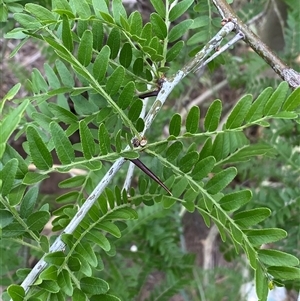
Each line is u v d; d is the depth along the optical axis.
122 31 0.35
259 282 0.32
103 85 0.34
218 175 0.35
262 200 0.70
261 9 0.81
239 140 0.47
